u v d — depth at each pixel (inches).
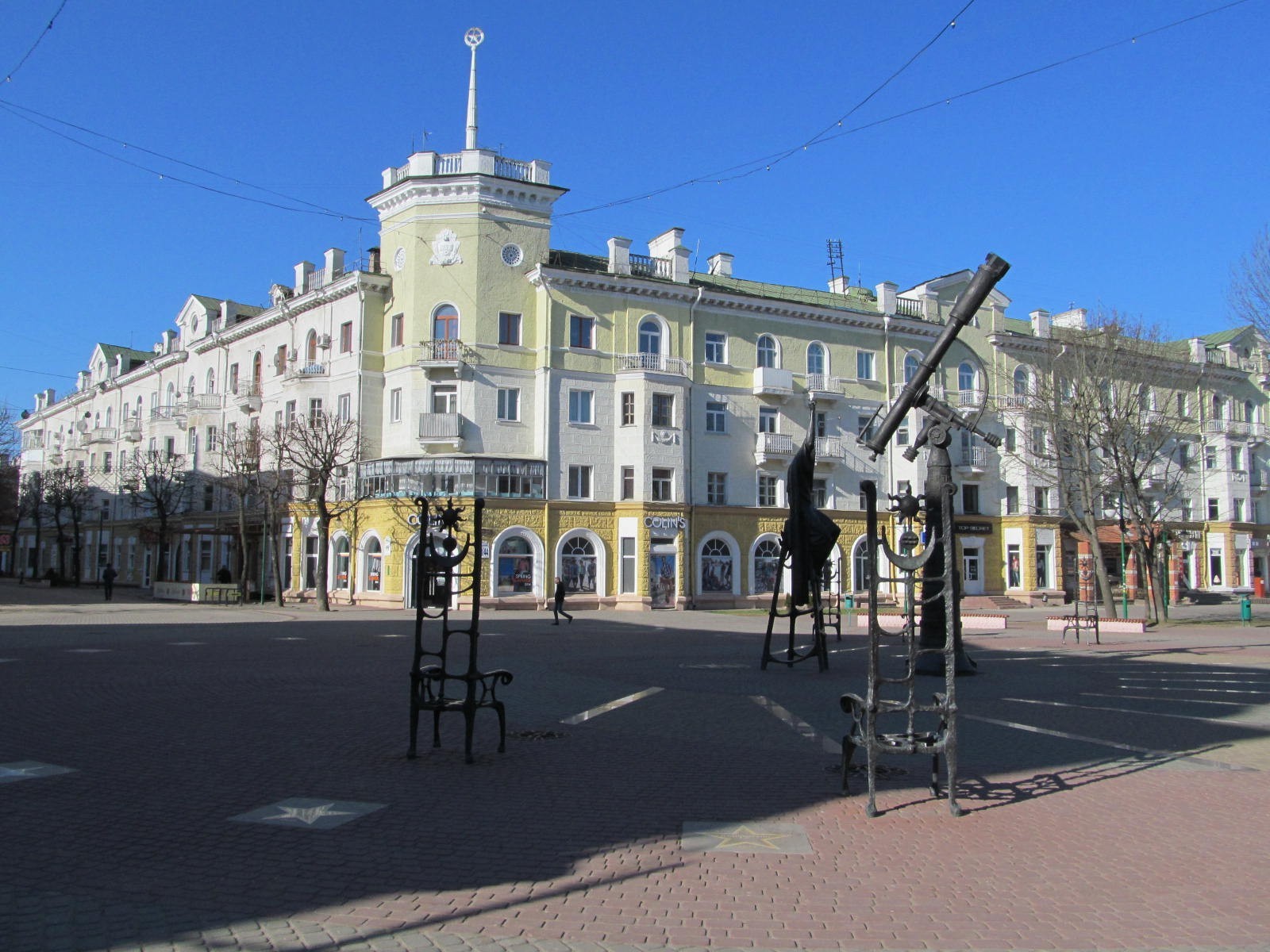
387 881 240.4
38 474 2800.2
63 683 586.9
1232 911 231.6
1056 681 671.8
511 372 1689.2
